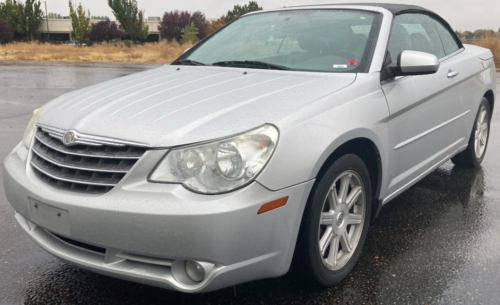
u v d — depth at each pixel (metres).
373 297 2.62
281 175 2.24
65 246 2.49
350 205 2.81
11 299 2.61
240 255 2.18
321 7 3.88
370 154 2.95
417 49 3.75
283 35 3.61
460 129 4.26
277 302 2.58
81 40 52.16
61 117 2.70
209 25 59.09
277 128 2.29
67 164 2.40
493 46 16.88
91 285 2.77
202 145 2.19
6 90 11.33
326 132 2.45
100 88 3.15
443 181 4.65
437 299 2.59
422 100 3.37
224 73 3.24
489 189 4.43
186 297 2.63
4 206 3.99
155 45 36.84
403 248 3.22
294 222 2.34
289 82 2.89
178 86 2.94
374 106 2.85
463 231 3.49
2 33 46.53
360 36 3.32
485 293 2.65
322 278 2.61
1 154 5.54
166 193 2.14
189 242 2.10
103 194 2.24
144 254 2.18
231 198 2.12
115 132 2.35
